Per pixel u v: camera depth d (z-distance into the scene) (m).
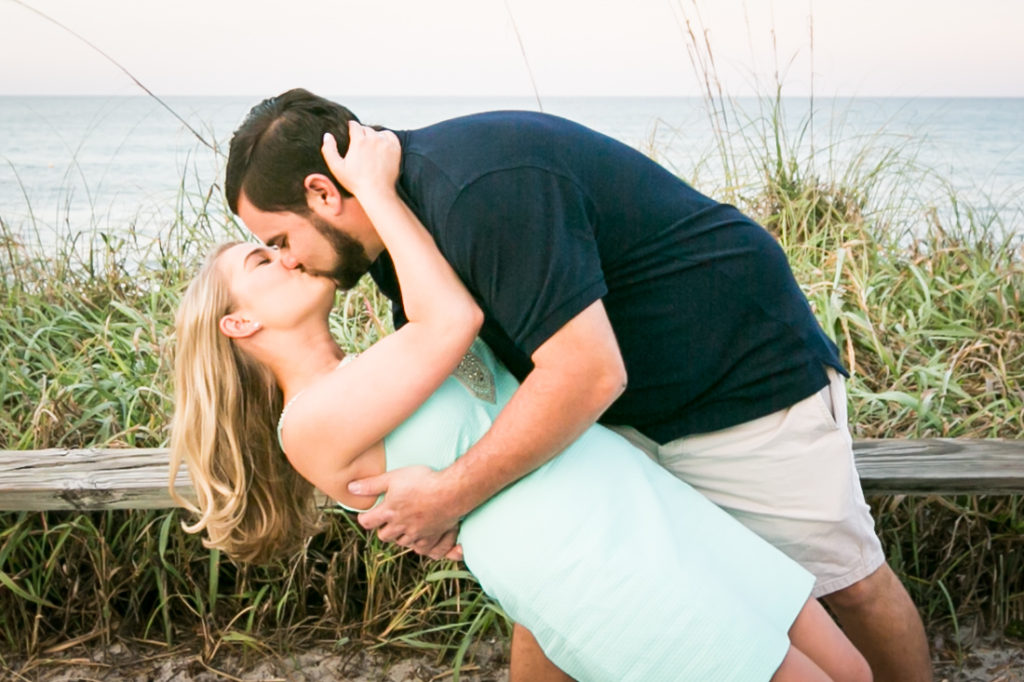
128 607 2.53
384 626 2.51
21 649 2.49
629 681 1.49
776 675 1.48
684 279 1.68
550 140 1.58
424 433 1.59
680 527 1.60
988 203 4.26
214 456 1.71
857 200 4.14
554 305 1.48
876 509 2.51
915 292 3.42
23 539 2.47
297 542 1.85
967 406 2.90
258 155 1.57
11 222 4.23
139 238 4.11
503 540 1.57
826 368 1.78
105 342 3.04
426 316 1.54
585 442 1.66
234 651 2.48
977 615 2.54
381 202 1.53
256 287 1.66
